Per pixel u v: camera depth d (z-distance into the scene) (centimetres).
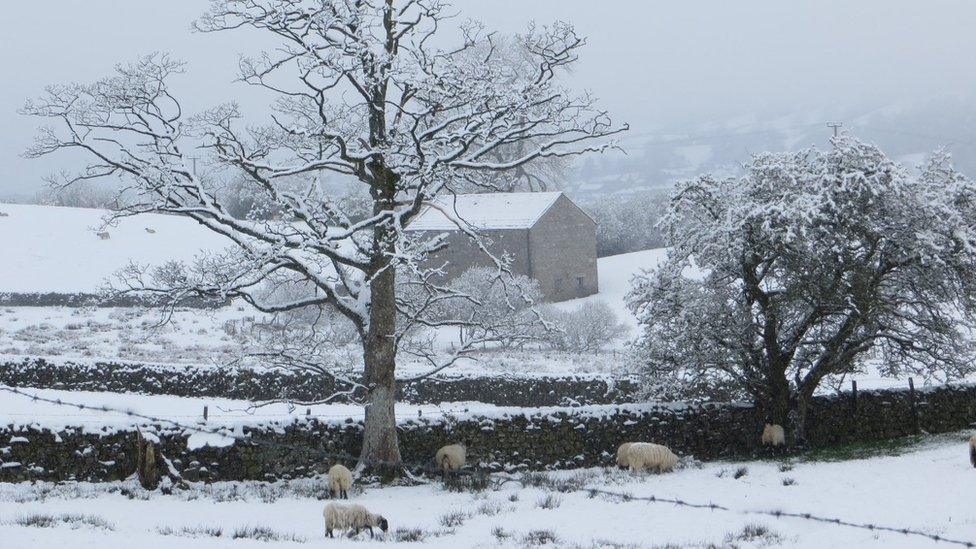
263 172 2792
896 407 3656
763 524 2088
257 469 2675
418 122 2725
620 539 1950
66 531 1733
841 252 3177
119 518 2100
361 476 2712
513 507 2358
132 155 2691
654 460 2900
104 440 2547
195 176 2719
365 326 2847
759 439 3369
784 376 3353
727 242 3216
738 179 3403
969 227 3309
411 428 2883
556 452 3044
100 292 2719
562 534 2008
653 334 3381
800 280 3192
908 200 3197
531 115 2742
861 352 3422
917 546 1798
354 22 2583
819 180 3192
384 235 2786
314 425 2792
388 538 1948
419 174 2648
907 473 2642
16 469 2466
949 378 3491
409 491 2645
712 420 3319
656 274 3406
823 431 3484
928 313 3453
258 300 2956
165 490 2473
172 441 2586
